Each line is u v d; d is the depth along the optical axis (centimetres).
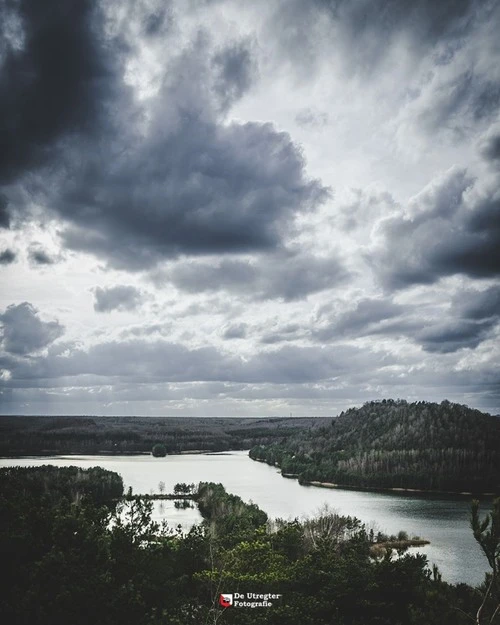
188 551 4444
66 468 19138
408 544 11406
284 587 4116
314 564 4394
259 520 9825
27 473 16600
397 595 3800
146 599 3238
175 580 3812
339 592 3803
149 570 3422
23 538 3153
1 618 2594
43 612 2575
